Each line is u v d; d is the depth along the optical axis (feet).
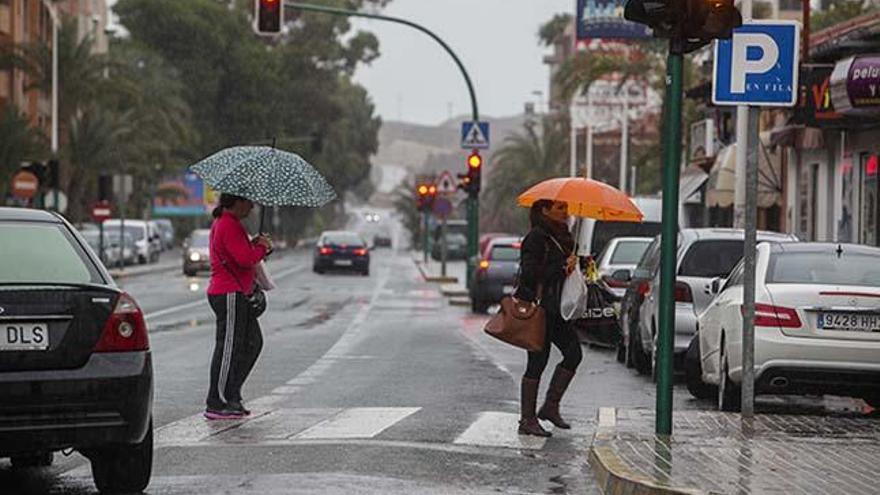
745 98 75.10
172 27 614.34
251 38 636.07
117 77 416.26
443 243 347.97
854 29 183.42
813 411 93.15
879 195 182.29
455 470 65.72
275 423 80.79
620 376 118.21
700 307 114.11
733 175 220.84
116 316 55.47
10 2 402.11
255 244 83.05
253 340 83.87
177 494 58.54
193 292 267.80
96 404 54.44
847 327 84.02
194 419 82.69
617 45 402.52
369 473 63.87
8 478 63.05
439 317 204.33
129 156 449.06
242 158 82.53
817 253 89.35
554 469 67.05
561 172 515.91
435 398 94.79
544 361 77.87
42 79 395.96
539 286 77.46
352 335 161.27
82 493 59.47
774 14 339.77
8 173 345.10
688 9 68.18
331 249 382.01
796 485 57.47
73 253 57.77
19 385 53.36
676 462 63.52
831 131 199.72
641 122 456.45
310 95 647.15
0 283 55.06
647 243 152.87
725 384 90.17
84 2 568.82
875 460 64.64
